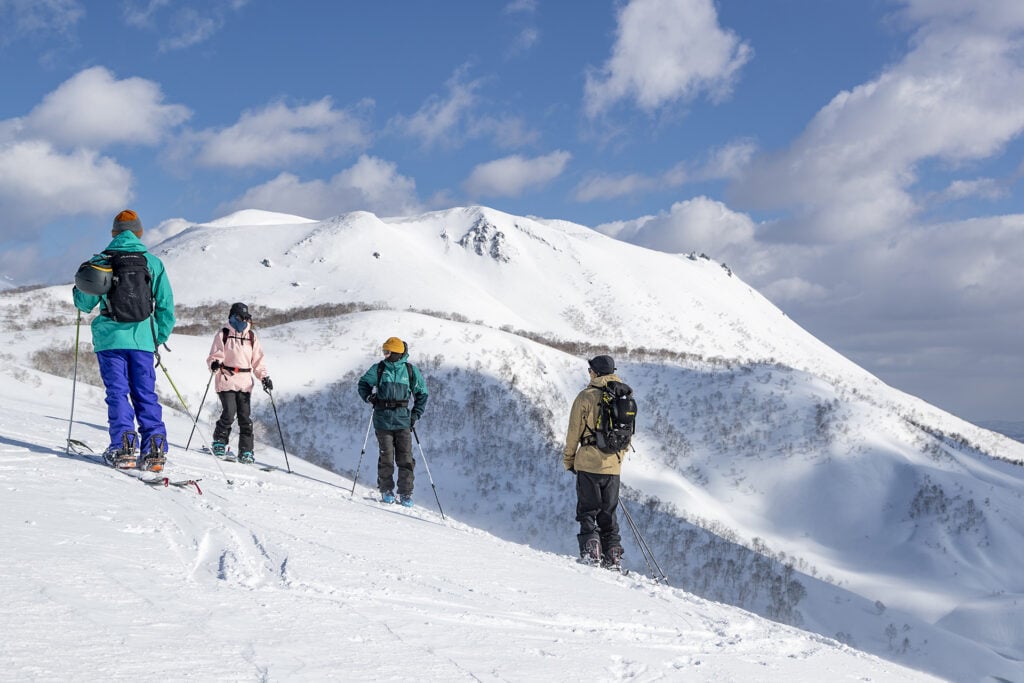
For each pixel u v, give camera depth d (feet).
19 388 60.49
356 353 241.55
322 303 478.59
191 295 483.51
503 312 543.39
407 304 484.74
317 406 201.98
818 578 199.11
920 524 228.43
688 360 352.49
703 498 240.32
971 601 194.18
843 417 278.67
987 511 231.91
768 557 191.93
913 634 170.71
